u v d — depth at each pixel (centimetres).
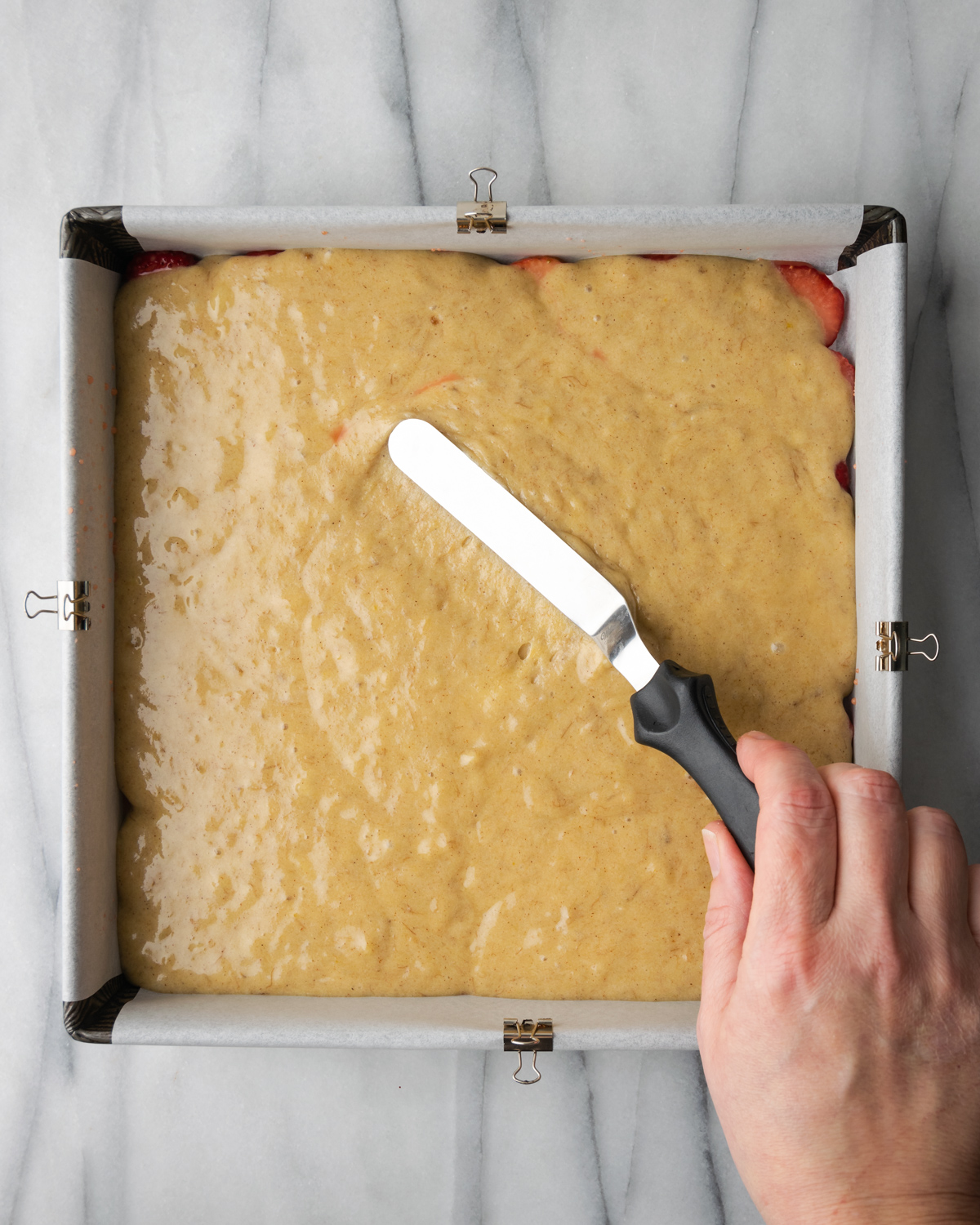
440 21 44
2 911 45
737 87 44
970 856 44
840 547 40
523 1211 44
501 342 41
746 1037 31
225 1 45
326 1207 44
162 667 41
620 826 40
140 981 41
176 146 45
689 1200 44
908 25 44
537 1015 39
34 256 45
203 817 41
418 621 41
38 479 45
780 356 41
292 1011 39
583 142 44
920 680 44
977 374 44
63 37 45
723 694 40
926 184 44
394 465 40
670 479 40
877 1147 30
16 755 45
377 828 40
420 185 45
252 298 41
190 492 41
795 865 31
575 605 39
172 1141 44
